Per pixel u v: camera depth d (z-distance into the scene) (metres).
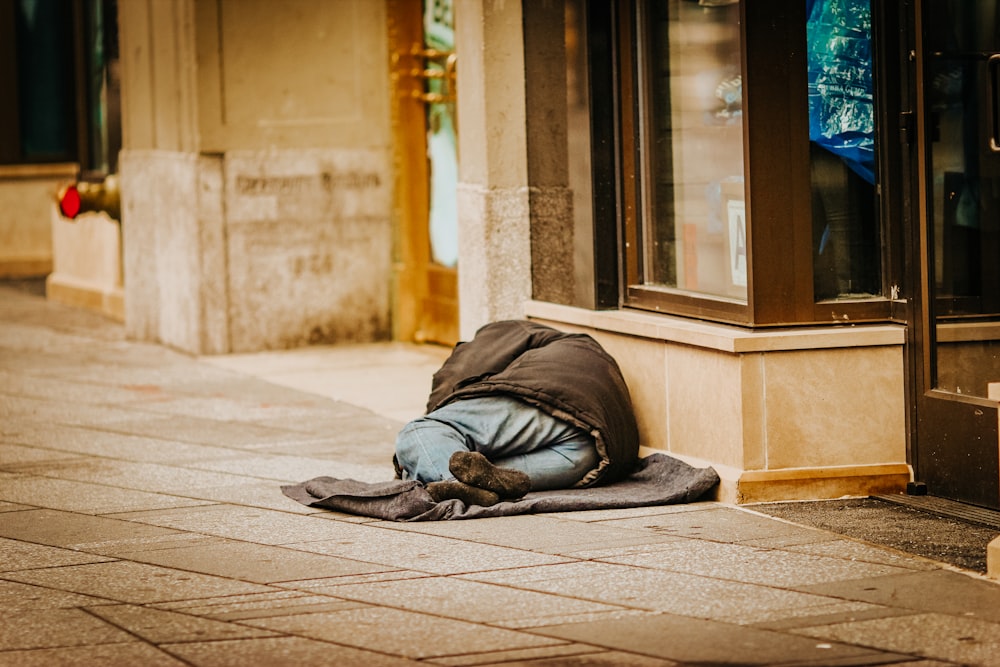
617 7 9.63
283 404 11.96
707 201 9.04
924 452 8.45
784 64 8.40
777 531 7.76
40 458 10.05
